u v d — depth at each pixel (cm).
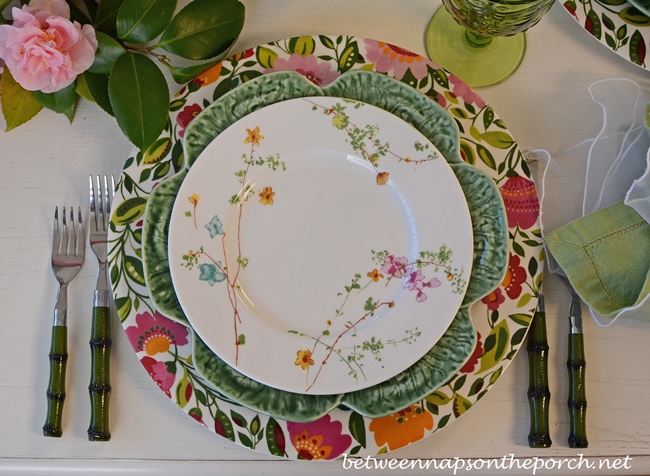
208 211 61
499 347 61
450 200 61
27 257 67
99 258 65
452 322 60
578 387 63
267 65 65
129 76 60
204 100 65
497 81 71
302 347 60
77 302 66
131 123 60
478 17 61
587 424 63
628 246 63
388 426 59
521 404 64
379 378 58
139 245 62
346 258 63
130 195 63
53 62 57
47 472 62
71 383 64
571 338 64
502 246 61
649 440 63
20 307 66
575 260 63
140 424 63
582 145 70
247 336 59
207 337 58
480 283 61
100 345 62
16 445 63
